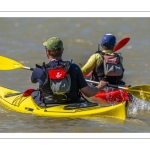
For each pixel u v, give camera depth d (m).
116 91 34.66
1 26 81.69
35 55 55.53
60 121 28.89
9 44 63.62
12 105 32.50
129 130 27.50
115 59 34.62
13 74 44.66
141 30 78.62
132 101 34.38
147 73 45.09
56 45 29.09
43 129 27.66
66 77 29.05
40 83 29.94
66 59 53.47
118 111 29.34
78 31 78.06
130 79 42.38
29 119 29.53
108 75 34.44
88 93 30.12
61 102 30.11
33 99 31.48
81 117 29.23
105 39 34.78
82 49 60.59
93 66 34.53
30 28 80.31
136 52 58.06
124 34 74.62
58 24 85.81
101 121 28.86
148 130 27.56
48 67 29.42
